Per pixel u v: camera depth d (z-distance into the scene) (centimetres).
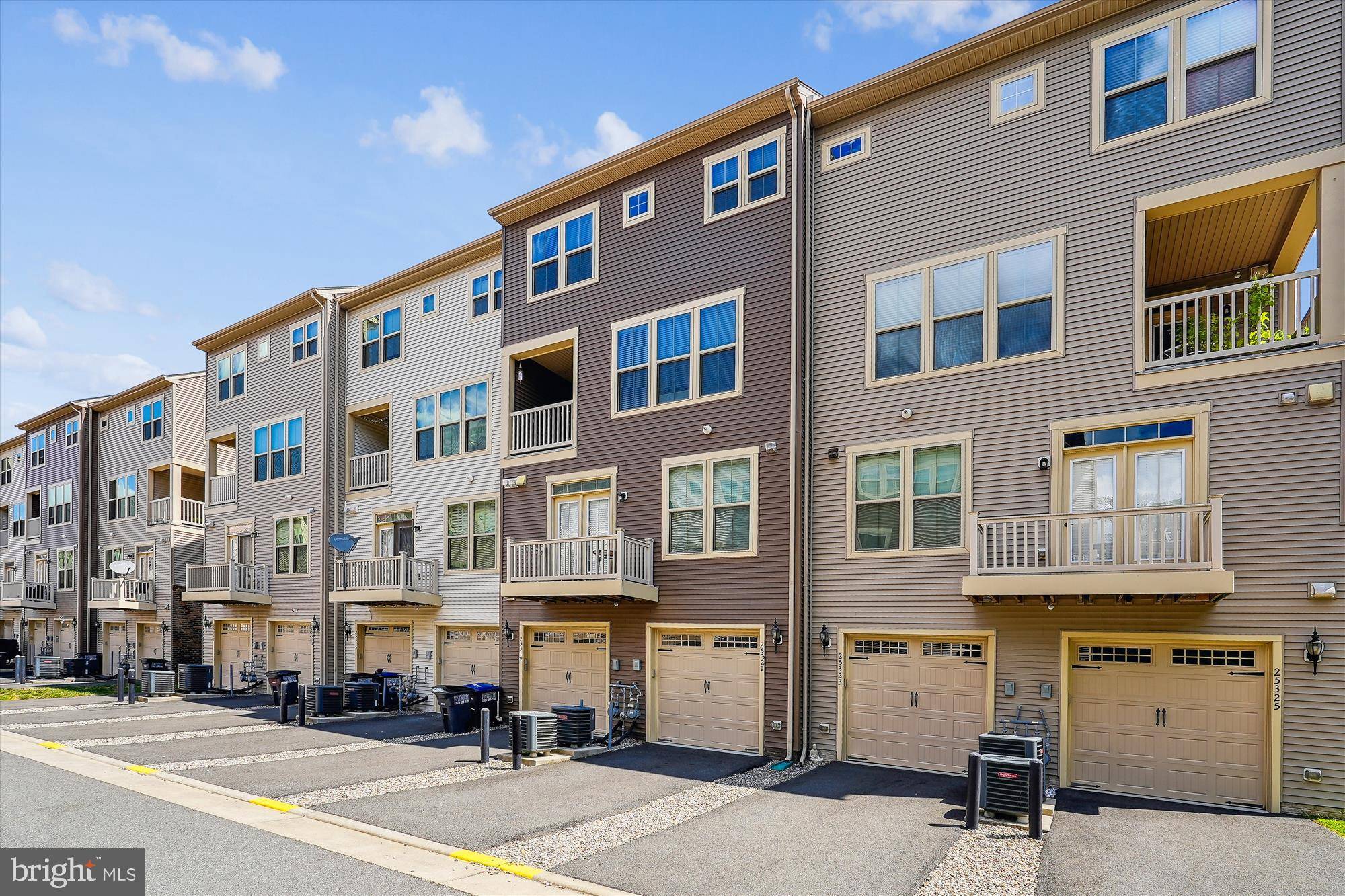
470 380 2030
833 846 879
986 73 1304
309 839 918
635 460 1617
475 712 1698
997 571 1123
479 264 2044
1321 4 1044
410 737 1631
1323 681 980
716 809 1035
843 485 1375
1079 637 1141
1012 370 1233
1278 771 995
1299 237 1252
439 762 1353
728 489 1480
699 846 884
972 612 1223
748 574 1430
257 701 2273
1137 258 1148
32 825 980
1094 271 1180
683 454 1544
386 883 775
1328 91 1030
